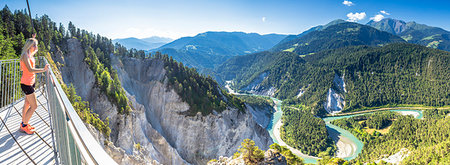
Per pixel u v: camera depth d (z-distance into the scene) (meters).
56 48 61.97
